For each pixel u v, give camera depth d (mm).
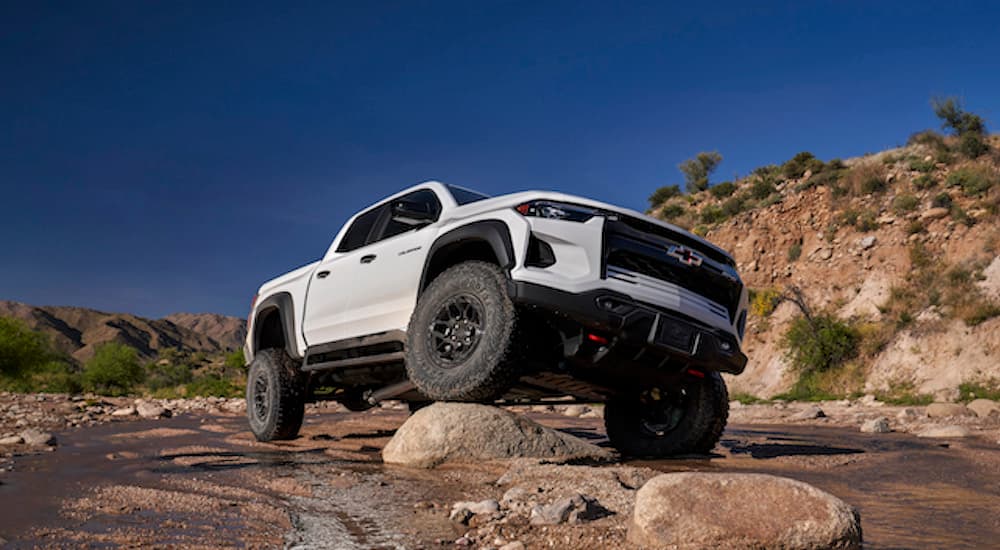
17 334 24250
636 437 5520
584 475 3475
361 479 3740
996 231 21625
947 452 5277
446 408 4461
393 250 5367
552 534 2439
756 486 2301
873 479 3932
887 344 19062
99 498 3033
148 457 4742
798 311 23734
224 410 12109
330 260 6254
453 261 5027
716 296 5000
